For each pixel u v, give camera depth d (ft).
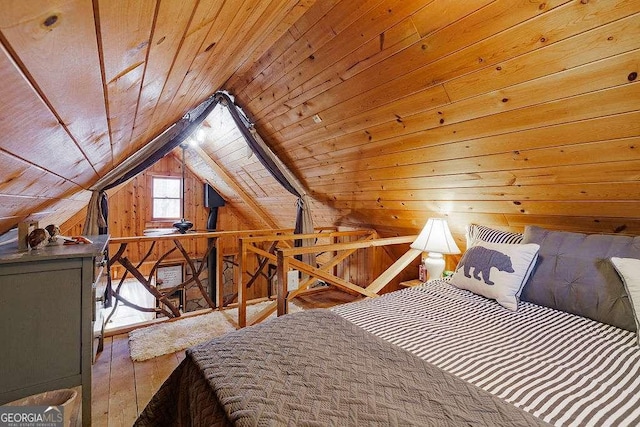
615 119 4.69
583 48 4.29
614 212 5.89
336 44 6.45
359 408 2.71
